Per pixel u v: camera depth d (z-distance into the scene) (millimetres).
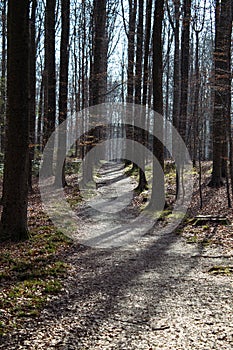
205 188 18234
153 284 7191
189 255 9414
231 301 6215
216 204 15320
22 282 7008
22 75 9641
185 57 19484
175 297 6461
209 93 21141
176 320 5500
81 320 5516
